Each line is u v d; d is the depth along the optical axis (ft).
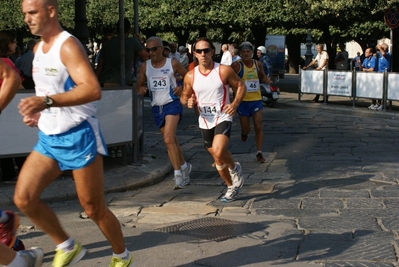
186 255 16.70
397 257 16.33
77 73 12.19
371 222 19.93
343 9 65.21
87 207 13.35
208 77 22.38
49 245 17.76
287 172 28.73
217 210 22.03
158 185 27.02
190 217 21.08
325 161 31.42
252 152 34.37
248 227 19.52
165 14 83.25
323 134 41.19
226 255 16.69
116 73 31.30
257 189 25.22
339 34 133.18
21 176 12.89
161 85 25.25
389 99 53.88
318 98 62.28
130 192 25.61
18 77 14.08
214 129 22.77
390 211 21.31
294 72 144.46
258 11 75.31
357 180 26.68
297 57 144.15
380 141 37.96
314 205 22.40
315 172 28.60
